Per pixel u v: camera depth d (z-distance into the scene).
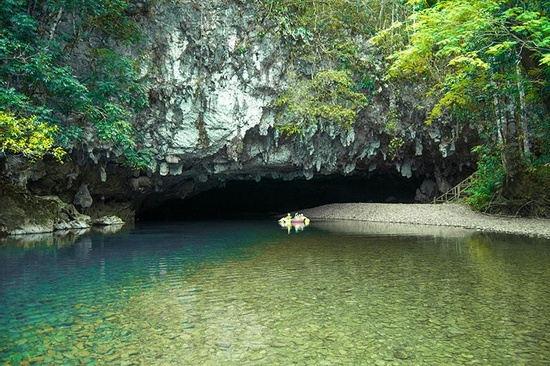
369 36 25.11
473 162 30.00
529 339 5.24
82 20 19.53
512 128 22.92
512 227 19.75
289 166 28.67
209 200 44.53
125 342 5.23
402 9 25.22
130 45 21.39
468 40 16.08
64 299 7.38
